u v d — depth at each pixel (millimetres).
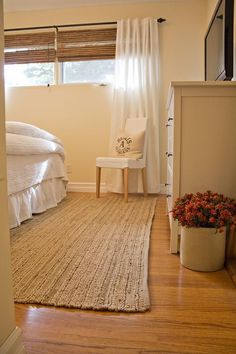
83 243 1741
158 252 1640
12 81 3803
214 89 1558
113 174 3518
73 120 3691
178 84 1554
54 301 1107
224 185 1608
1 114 719
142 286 1217
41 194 2559
